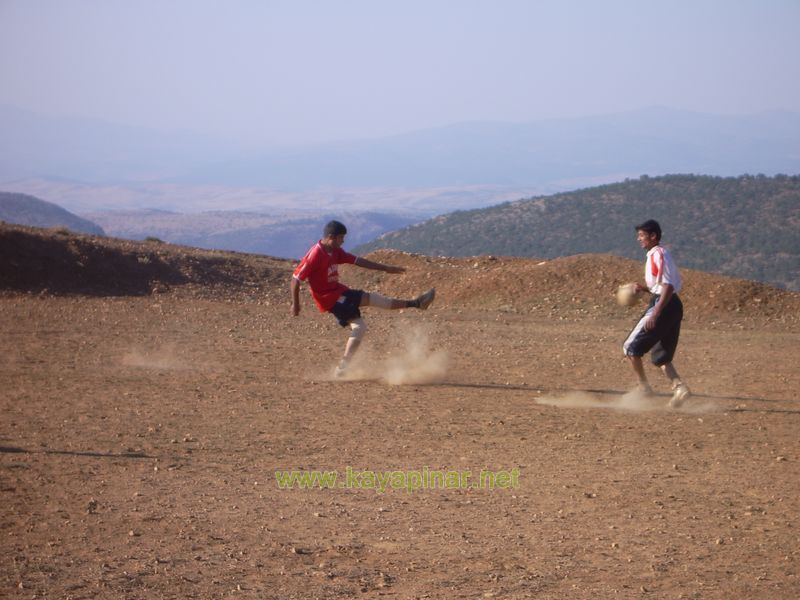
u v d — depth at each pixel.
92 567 15.08
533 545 16.61
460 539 16.97
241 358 42.31
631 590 14.27
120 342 46.69
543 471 22.28
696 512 18.75
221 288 78.81
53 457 22.70
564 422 28.50
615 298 71.25
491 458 23.64
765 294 69.25
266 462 23.00
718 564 15.52
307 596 13.95
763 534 17.19
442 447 24.92
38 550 15.88
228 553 15.98
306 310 67.50
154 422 27.50
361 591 14.20
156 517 18.03
